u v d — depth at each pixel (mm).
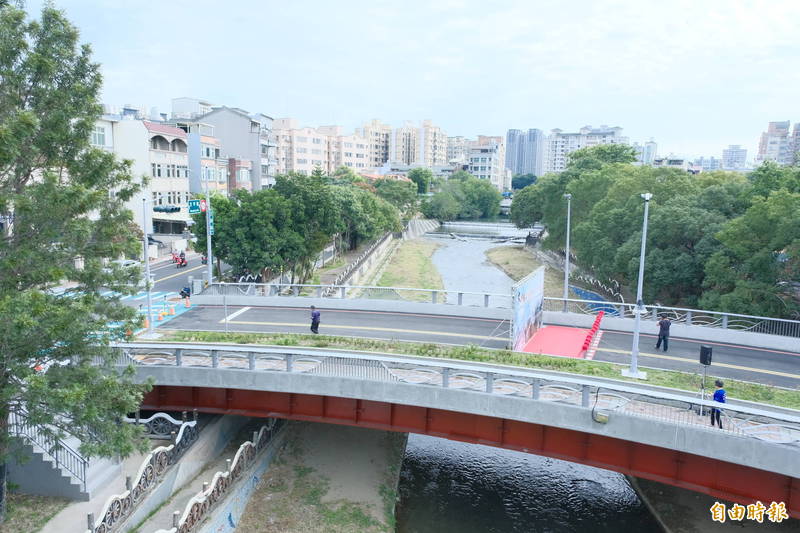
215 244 43000
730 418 16219
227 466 20016
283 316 31953
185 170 69625
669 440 16750
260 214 42375
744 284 33375
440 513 21984
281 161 131375
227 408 22125
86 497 16375
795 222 31391
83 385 13211
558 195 74438
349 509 20594
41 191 12711
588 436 18672
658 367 23812
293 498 20844
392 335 27953
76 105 14109
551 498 23547
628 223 49156
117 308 15109
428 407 19562
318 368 20578
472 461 26703
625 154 86312
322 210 46688
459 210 138875
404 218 113312
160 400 22328
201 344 22312
